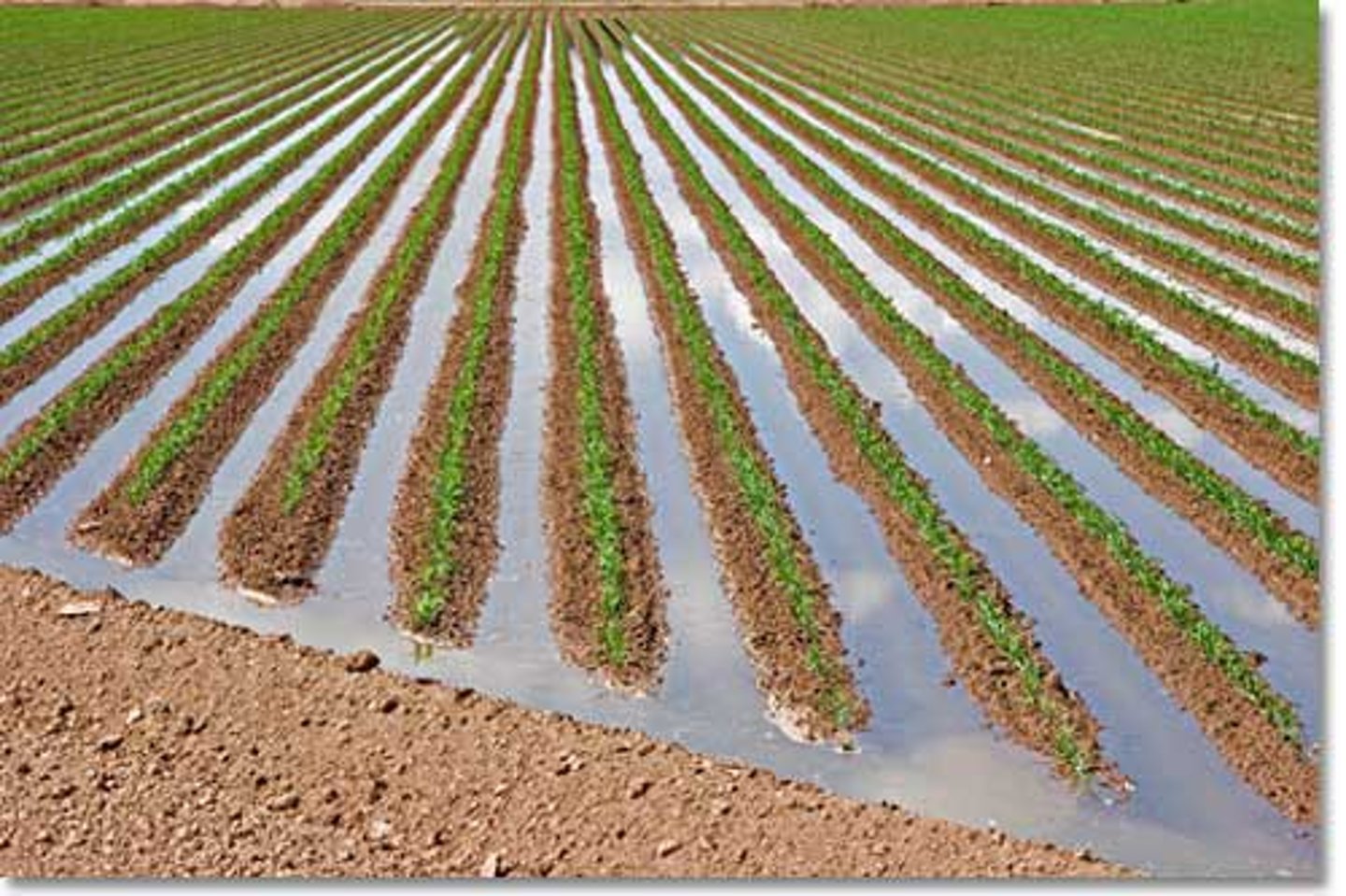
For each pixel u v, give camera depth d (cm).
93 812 1170
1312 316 2480
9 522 1727
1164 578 1551
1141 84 5184
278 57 6200
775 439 1966
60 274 2703
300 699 1340
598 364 2200
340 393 2033
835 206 3256
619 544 1642
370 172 3600
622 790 1207
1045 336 2405
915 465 1888
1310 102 4716
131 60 6031
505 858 1123
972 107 4703
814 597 1541
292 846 1133
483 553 1642
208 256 2839
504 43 6838
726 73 5550
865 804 1195
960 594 1537
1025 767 1265
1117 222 3030
